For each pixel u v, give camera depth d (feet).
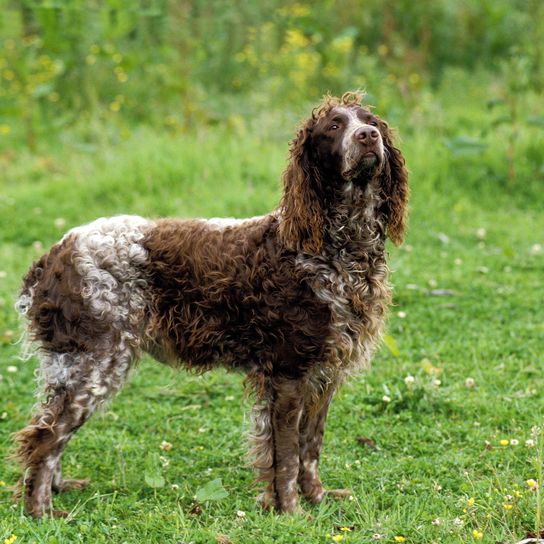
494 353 28.81
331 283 19.25
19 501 19.92
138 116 58.13
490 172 46.70
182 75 56.34
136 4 62.18
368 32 65.62
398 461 22.15
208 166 46.73
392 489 20.72
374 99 51.06
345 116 19.42
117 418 25.35
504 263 37.32
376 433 23.98
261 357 19.74
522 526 18.31
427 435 23.54
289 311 19.21
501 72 62.23
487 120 54.34
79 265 19.75
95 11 62.03
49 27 57.98
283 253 19.34
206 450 23.40
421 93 57.93
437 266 36.99
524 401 25.22
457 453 22.24
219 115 54.80
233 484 21.49
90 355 19.71
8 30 60.54
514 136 45.73
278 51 62.28
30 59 56.90
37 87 57.16
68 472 22.29
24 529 18.22
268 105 55.62
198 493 19.29
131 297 19.95
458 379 27.09
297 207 19.24
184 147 48.73
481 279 35.60
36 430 19.57
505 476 20.57
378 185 19.92
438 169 46.34
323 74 57.31
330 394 20.33
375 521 18.76
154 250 20.02
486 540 17.54
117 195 44.93
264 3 67.10
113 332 19.77
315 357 19.39
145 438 24.21
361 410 25.39
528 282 35.04
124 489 21.16
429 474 21.38
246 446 22.36
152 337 20.25
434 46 66.74
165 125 55.36
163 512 19.53
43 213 43.86
